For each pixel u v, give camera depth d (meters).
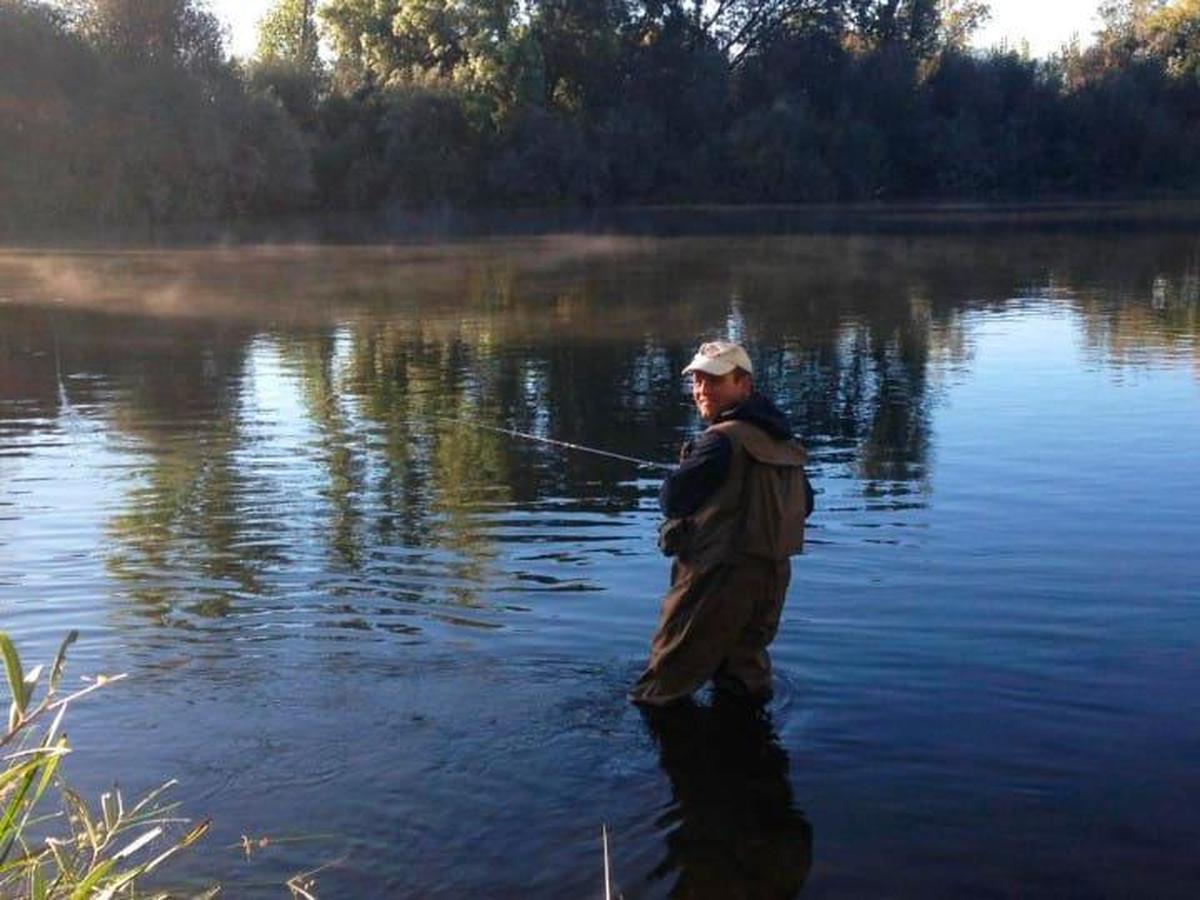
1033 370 12.80
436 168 48.72
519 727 4.50
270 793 4.02
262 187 42.38
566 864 3.66
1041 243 32.97
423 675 4.95
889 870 3.63
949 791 4.06
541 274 24.80
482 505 7.62
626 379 12.66
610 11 54.00
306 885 3.52
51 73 36.84
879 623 5.52
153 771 4.15
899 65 59.25
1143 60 65.75
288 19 57.41
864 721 4.56
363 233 37.25
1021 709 4.65
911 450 9.12
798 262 27.48
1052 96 62.59
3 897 2.84
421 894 3.51
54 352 14.53
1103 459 8.71
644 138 53.00
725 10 57.97
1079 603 5.78
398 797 4.01
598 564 6.39
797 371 13.05
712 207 52.44
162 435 9.80
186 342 15.41
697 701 4.71
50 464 8.77
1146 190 63.56
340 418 10.58
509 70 50.31
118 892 2.94
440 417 10.64
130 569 6.32
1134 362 13.20
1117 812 3.92
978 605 5.75
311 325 17.06
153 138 38.66
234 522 7.23
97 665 5.04
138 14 39.53
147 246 31.88
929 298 20.08
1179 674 4.96
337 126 48.44
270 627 5.48
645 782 4.12
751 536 4.59
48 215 37.53
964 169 59.25
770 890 3.54
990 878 3.58
